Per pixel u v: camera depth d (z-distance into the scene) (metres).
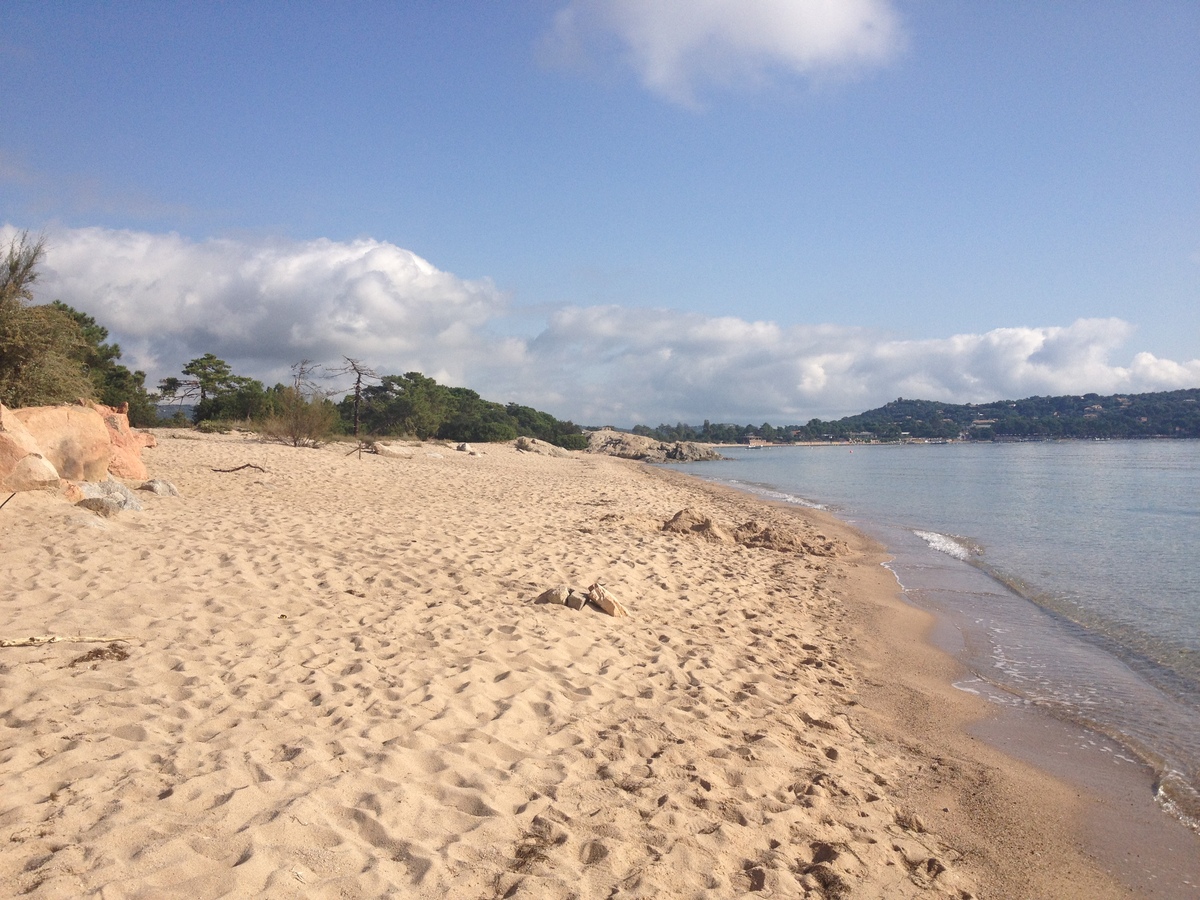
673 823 3.99
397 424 57.84
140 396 40.53
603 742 4.96
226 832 3.31
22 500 9.63
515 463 38.62
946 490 34.88
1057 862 4.36
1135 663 8.42
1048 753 5.98
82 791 3.58
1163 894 4.12
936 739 6.11
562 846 3.62
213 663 5.55
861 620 9.84
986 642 9.25
